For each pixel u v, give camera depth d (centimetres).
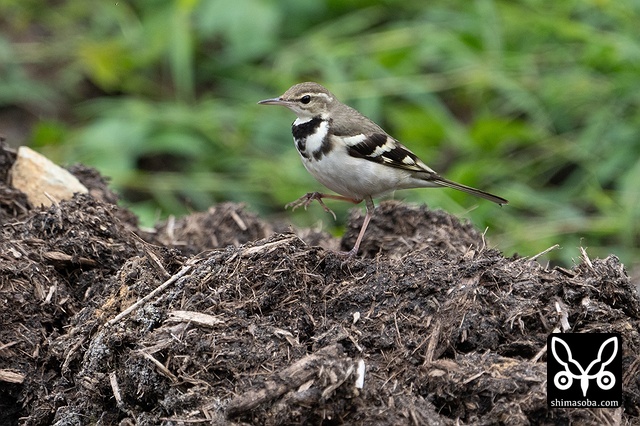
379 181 1121
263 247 918
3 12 2188
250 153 1897
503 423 794
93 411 869
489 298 883
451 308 870
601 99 1848
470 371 818
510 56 1928
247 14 1992
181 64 1962
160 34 2086
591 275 912
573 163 1861
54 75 2100
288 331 850
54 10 2238
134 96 2084
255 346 831
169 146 1855
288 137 1920
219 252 945
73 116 2050
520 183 1812
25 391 927
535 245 1623
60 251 1027
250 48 1986
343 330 859
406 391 816
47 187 1186
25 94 2012
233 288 888
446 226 1170
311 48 1978
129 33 2131
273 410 771
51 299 984
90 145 1838
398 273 910
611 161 1773
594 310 874
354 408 786
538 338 859
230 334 841
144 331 867
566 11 1908
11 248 1017
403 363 841
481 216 1677
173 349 835
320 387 773
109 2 2222
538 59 1912
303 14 2095
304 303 891
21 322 962
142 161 1931
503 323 867
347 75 1977
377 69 1933
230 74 2080
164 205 1803
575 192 1792
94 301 970
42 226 1056
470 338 855
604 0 1800
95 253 1030
